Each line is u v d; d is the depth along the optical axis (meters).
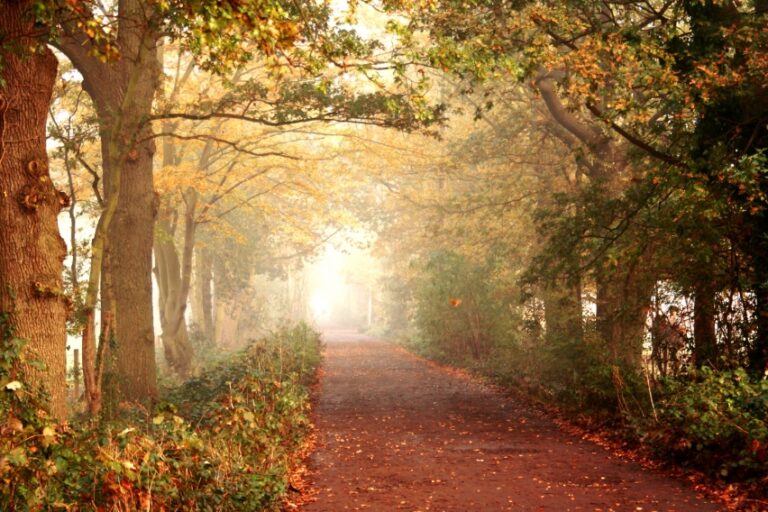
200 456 7.65
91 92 16.22
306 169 27.20
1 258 9.66
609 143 20.83
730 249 13.73
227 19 7.29
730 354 13.22
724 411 9.74
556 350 18.02
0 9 9.13
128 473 6.01
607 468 10.39
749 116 13.02
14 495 5.62
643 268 14.88
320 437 13.66
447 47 10.71
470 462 11.10
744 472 8.82
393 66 10.45
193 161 27.61
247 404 12.30
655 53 12.53
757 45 12.10
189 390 16.66
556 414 15.78
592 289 21.75
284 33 7.62
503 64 11.82
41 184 9.84
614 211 15.16
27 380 9.09
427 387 22.25
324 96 15.98
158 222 27.69
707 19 13.49
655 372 14.45
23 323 9.65
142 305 16.81
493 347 28.28
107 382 12.91
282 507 8.53
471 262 30.33
